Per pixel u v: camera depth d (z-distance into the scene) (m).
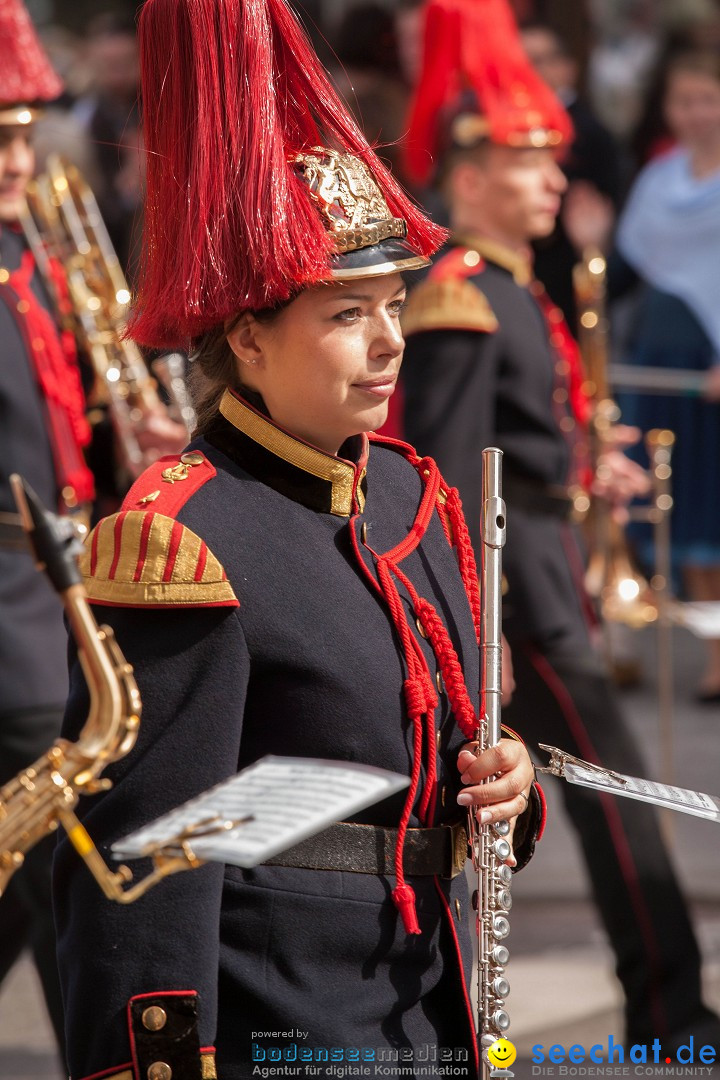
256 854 4.65
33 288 11.48
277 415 6.20
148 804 5.65
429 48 13.41
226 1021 5.83
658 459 15.73
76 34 34.41
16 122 11.13
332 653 5.95
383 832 6.07
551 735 12.36
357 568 6.20
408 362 12.21
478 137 12.75
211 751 5.70
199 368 6.46
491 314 12.23
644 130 24.89
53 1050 12.60
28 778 5.16
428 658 6.29
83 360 11.93
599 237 23.97
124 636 5.80
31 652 10.69
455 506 6.92
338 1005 5.89
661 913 12.09
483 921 6.34
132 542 5.81
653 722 20.86
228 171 5.98
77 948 5.65
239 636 5.81
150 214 6.23
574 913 15.33
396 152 16.84
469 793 6.21
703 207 21.91
